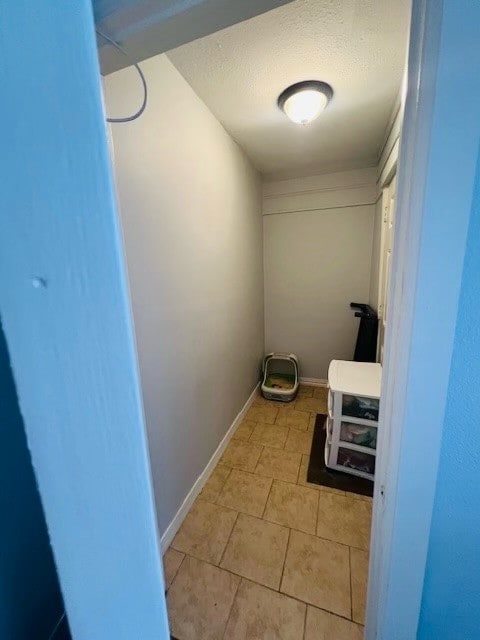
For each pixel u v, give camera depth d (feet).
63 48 0.91
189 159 4.70
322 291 9.40
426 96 1.27
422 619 1.96
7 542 2.18
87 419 1.19
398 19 3.37
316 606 3.54
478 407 1.51
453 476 1.64
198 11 1.58
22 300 1.13
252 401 8.89
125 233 3.39
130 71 3.35
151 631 1.41
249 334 8.41
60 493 1.33
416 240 1.41
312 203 8.84
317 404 8.71
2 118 0.99
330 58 4.03
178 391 4.67
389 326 1.76
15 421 2.17
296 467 6.02
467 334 1.44
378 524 2.03
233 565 4.06
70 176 0.99
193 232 4.93
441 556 1.80
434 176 1.31
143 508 1.23
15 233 1.07
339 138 6.52
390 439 1.77
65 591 1.47
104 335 1.08
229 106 5.19
